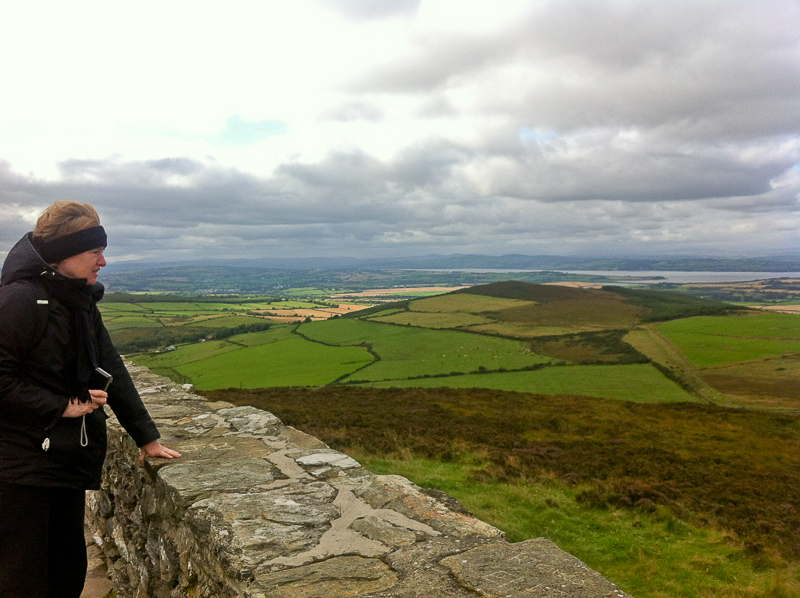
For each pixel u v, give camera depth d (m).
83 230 2.91
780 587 7.95
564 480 12.71
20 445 2.76
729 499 12.41
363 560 2.83
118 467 5.45
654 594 7.85
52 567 3.22
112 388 3.70
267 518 3.35
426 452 14.41
